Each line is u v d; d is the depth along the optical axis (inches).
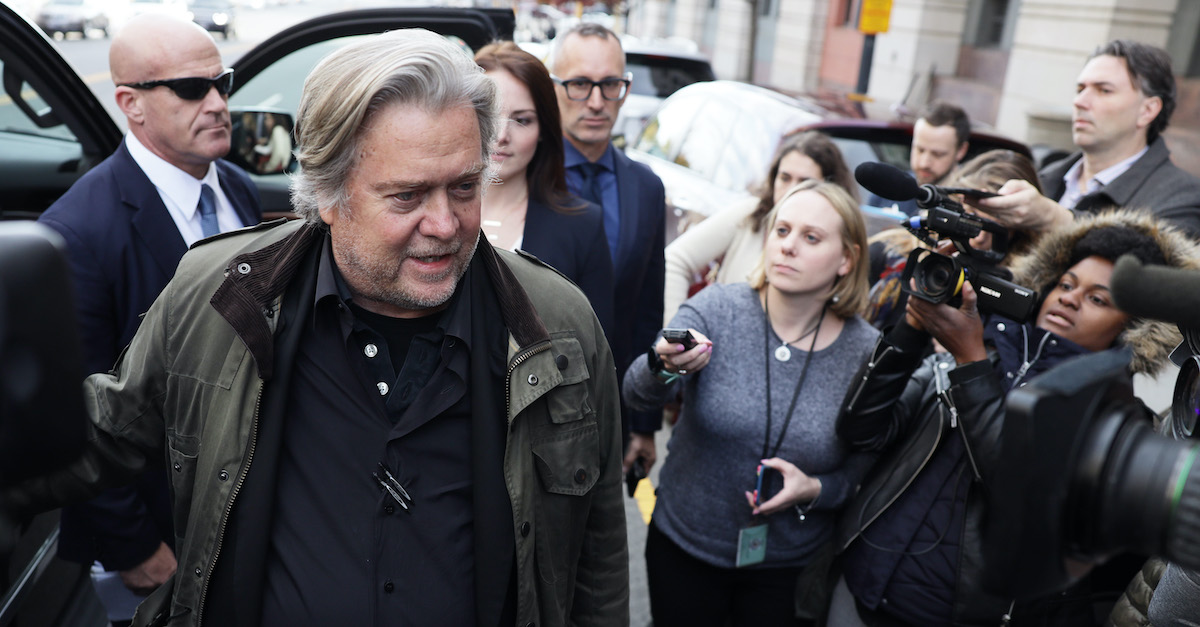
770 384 84.3
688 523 86.4
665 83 323.3
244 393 50.6
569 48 106.8
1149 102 117.6
